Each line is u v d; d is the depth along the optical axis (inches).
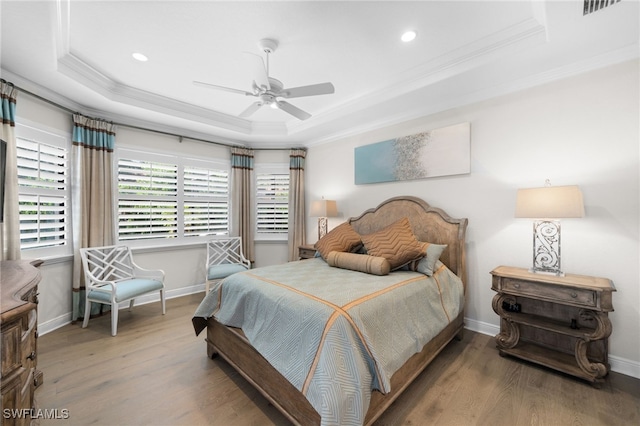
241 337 81.4
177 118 148.0
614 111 89.5
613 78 89.7
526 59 93.1
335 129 168.9
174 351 101.6
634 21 74.3
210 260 178.9
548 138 101.3
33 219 111.8
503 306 105.3
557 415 69.4
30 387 56.6
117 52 98.9
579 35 80.7
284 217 201.5
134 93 130.0
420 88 114.4
